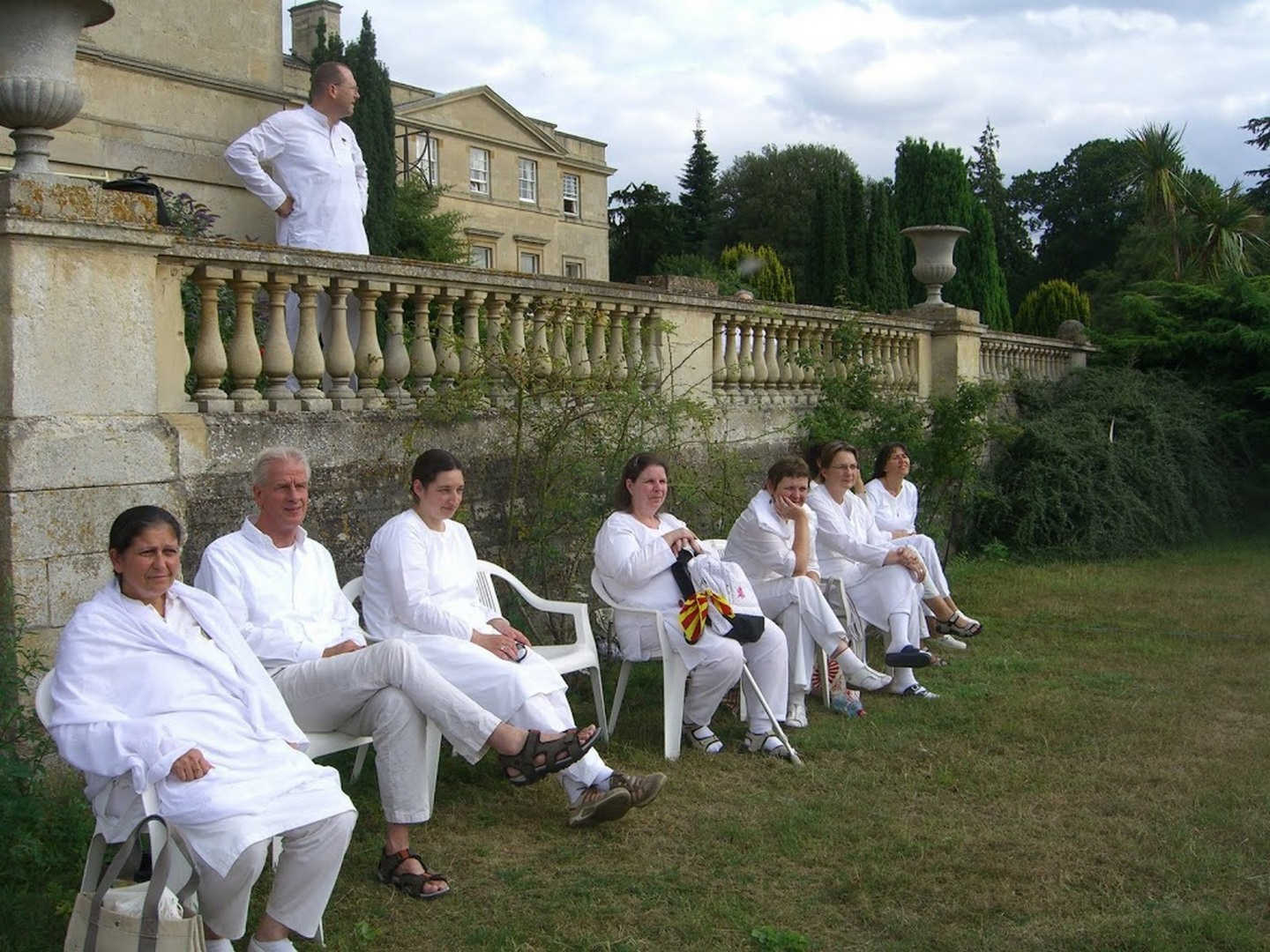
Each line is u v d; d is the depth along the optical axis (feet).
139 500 15.02
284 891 10.25
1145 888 12.07
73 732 10.14
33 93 14.02
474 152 99.81
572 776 14.11
